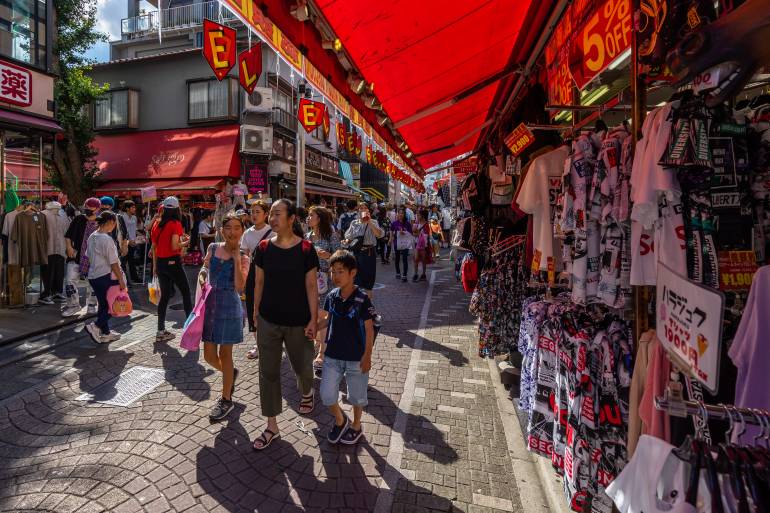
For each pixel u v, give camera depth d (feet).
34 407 12.37
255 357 16.42
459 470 9.66
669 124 4.83
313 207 16.90
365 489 8.95
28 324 20.52
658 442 3.98
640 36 5.45
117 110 60.34
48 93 27.99
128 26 61.00
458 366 15.88
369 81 10.96
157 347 17.66
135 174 54.85
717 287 4.88
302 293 10.34
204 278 12.00
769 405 4.18
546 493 8.87
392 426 11.53
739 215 4.96
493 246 14.53
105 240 17.67
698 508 3.50
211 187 50.44
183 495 8.63
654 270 5.58
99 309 18.11
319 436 10.96
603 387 6.70
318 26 7.39
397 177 28.53
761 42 3.65
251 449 10.30
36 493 8.66
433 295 29.60
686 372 3.89
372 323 10.31
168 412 12.07
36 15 27.17
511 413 12.19
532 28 10.38
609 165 6.39
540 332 8.76
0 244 24.23
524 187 8.60
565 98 9.22
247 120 55.52
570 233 7.22
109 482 9.00
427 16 8.41
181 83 59.31
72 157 48.47
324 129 18.19
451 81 13.21
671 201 5.01
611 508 6.56
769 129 4.95
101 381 14.20
